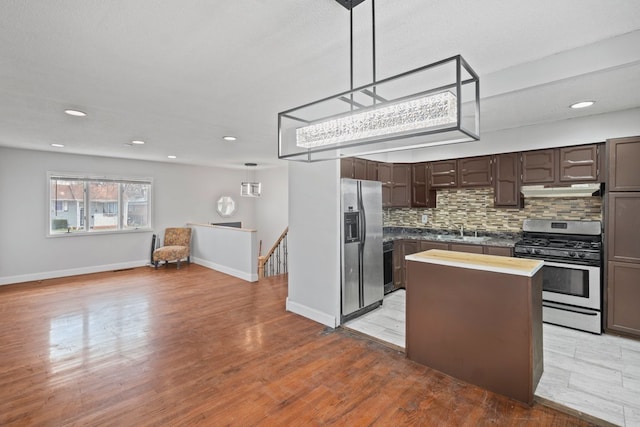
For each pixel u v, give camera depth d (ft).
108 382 8.08
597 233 12.01
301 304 13.01
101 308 13.69
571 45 6.61
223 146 16.33
